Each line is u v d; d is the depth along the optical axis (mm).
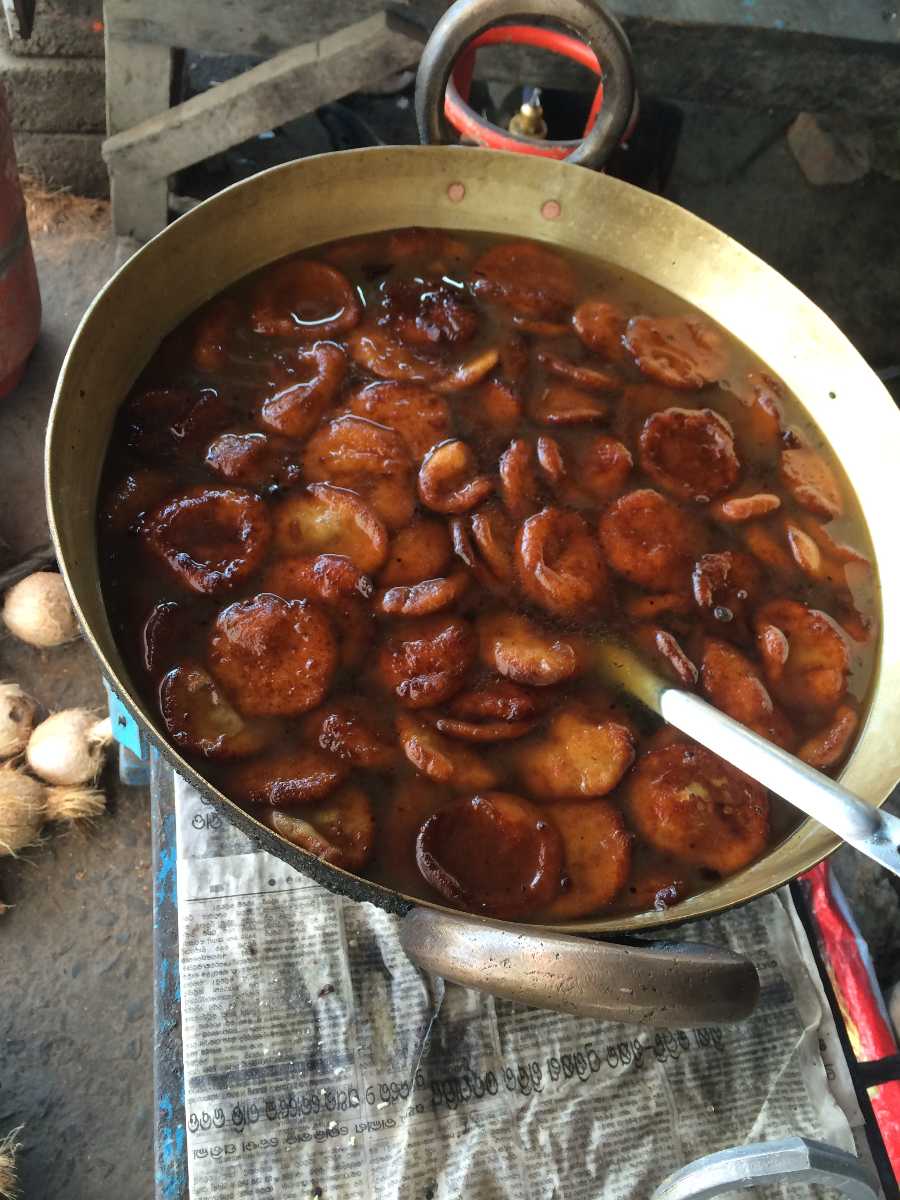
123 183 1376
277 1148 677
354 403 678
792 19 1114
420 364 702
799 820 580
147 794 1166
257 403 665
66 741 1101
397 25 1171
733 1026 752
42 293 1413
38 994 1066
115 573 587
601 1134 708
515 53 1157
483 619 614
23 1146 997
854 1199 585
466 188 729
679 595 639
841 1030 762
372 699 584
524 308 736
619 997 438
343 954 736
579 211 741
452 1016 728
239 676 570
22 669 1205
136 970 1091
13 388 1326
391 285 729
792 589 659
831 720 613
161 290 653
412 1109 700
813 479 690
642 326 736
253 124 1285
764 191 1609
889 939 1048
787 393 724
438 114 750
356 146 1541
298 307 709
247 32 1206
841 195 1616
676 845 565
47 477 526
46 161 1479
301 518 626
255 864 754
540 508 657
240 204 667
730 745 512
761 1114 726
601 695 602
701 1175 576
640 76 1169
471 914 491
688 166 1614
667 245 739
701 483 685
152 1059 1051
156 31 1211
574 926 489
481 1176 687
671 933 779
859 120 1310
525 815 559
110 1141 1013
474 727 576
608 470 677
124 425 631
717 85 1181
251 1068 698
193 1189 662
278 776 550
